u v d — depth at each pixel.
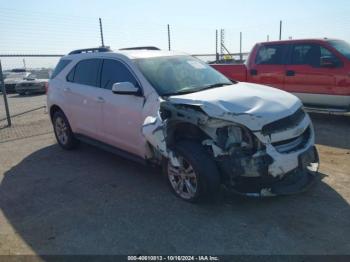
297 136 4.07
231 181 3.91
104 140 5.61
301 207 4.04
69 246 3.55
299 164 3.96
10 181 5.37
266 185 3.87
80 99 5.92
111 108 5.20
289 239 3.46
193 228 3.74
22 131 8.85
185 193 4.29
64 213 4.24
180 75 5.01
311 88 8.03
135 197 4.55
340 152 5.88
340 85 7.60
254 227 3.69
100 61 5.65
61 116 6.63
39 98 17.31
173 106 4.17
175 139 4.25
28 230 3.90
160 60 5.21
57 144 7.34
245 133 3.77
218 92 4.43
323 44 7.91
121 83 4.69
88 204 4.44
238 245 3.41
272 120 3.81
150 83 4.71
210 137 3.98
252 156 3.73
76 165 5.93
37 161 6.27
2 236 3.79
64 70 6.53
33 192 4.90
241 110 3.84
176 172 4.31
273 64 8.62
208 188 3.96
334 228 3.60
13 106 14.19
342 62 7.59
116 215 4.11
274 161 3.74
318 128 7.59
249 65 9.07
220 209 4.09
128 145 5.08
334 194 4.31
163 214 4.07
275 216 3.88
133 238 3.63
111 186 4.95
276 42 8.66
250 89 4.64
